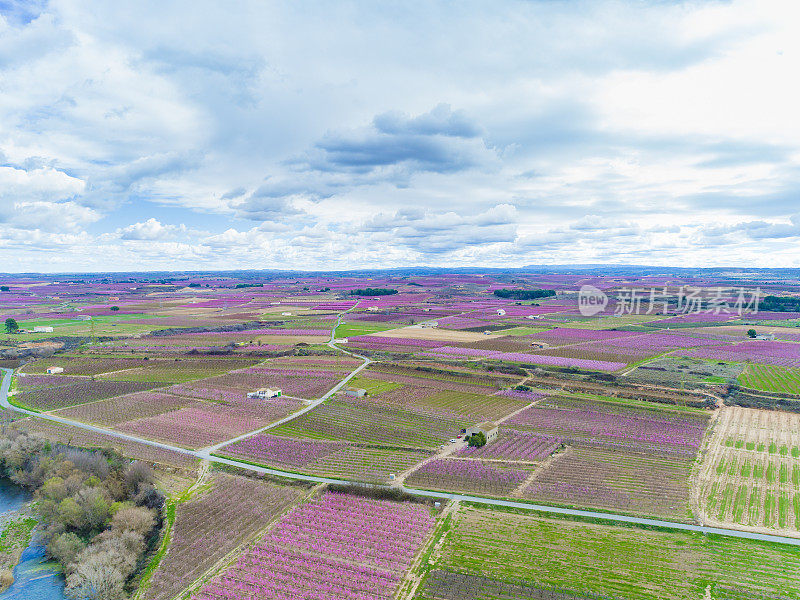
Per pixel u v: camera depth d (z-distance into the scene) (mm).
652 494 83250
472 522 75688
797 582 61594
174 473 93688
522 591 60625
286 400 137375
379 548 69688
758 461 94750
